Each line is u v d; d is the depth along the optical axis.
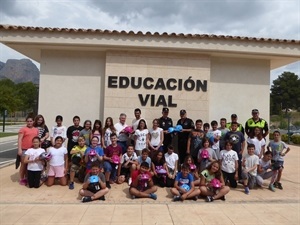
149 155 7.62
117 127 8.16
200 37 8.65
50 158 7.09
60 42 8.48
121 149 7.62
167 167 7.38
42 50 9.22
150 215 5.29
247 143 8.23
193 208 5.75
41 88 9.19
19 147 7.30
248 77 9.67
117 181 7.56
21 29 8.34
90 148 7.20
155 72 9.13
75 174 7.68
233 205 6.01
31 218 5.03
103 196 6.18
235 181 7.45
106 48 8.90
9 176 8.15
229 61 9.62
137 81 9.09
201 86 9.20
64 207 5.65
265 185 7.86
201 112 9.18
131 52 9.10
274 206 5.99
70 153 7.48
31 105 71.25
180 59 9.20
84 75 9.27
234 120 8.04
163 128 8.30
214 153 7.59
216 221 5.05
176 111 9.12
